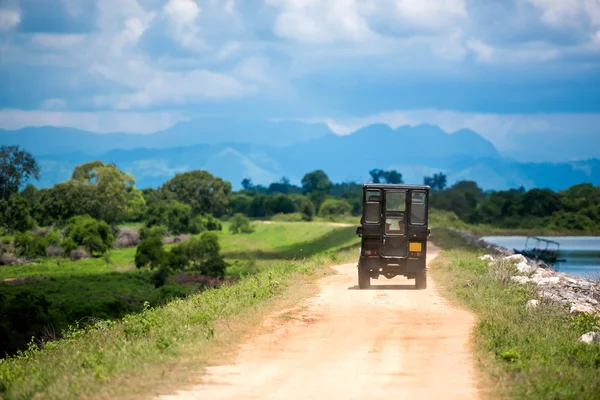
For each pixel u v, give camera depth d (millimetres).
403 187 47875
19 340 71562
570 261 143375
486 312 35688
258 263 162000
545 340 27422
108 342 28641
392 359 25984
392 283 53656
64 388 21031
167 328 29969
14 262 174000
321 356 26484
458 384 22250
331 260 77062
